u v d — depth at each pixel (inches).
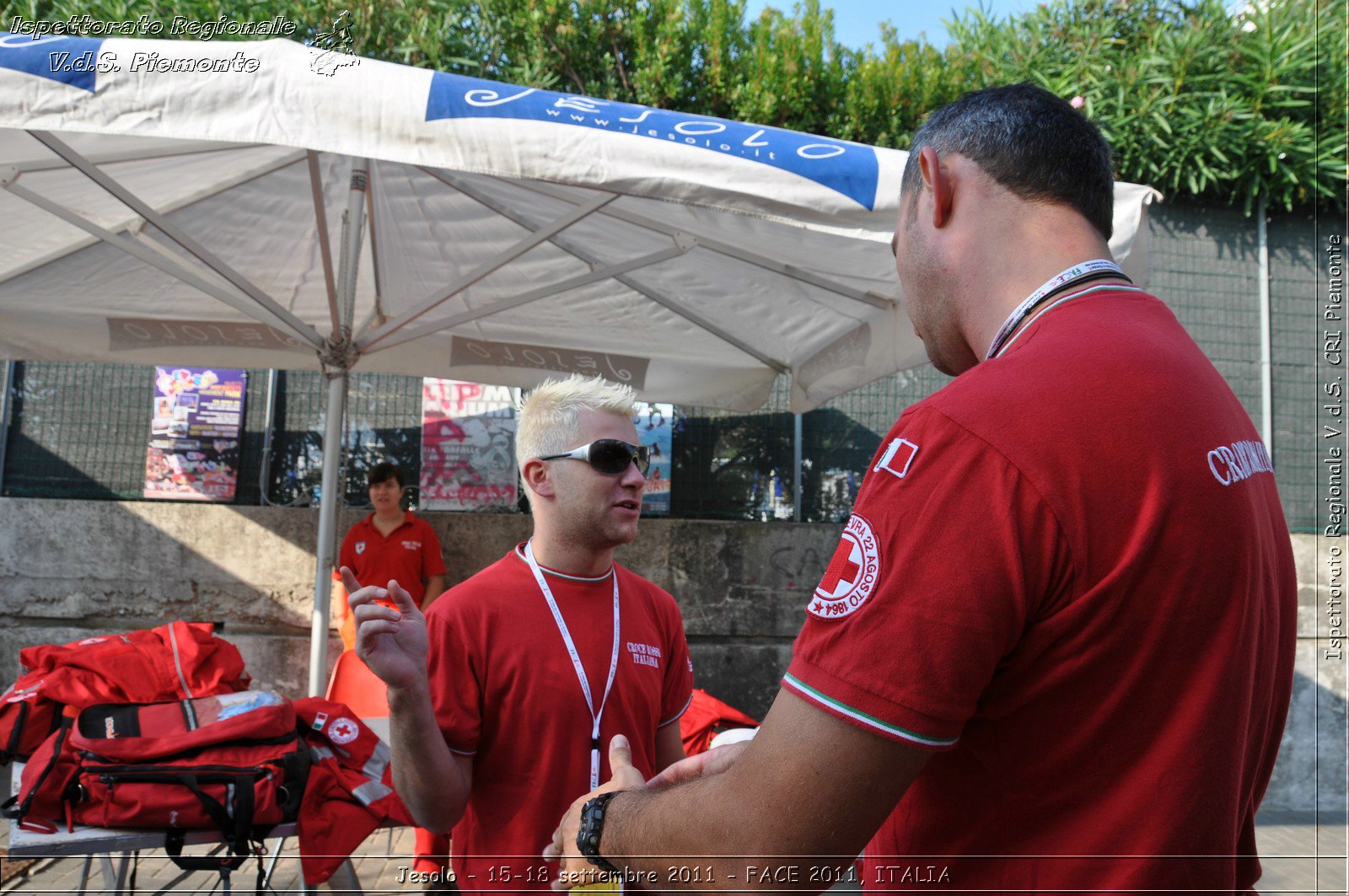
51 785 95.6
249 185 163.2
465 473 232.5
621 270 152.8
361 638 65.7
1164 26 239.8
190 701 112.6
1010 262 41.4
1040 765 34.0
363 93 100.7
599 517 82.8
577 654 79.8
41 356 185.8
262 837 101.3
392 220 173.3
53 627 221.1
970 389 35.4
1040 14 246.4
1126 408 33.9
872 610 33.3
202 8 192.5
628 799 42.3
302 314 197.8
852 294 162.4
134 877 133.5
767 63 225.1
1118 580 32.1
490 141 102.2
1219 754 32.4
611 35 227.0
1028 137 42.0
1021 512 32.6
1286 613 38.6
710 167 107.0
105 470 229.8
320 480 232.2
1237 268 248.7
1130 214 119.6
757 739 35.6
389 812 107.1
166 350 192.1
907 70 233.0
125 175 151.3
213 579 223.1
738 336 193.3
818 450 244.8
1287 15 241.8
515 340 202.2
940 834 36.8
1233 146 239.1
